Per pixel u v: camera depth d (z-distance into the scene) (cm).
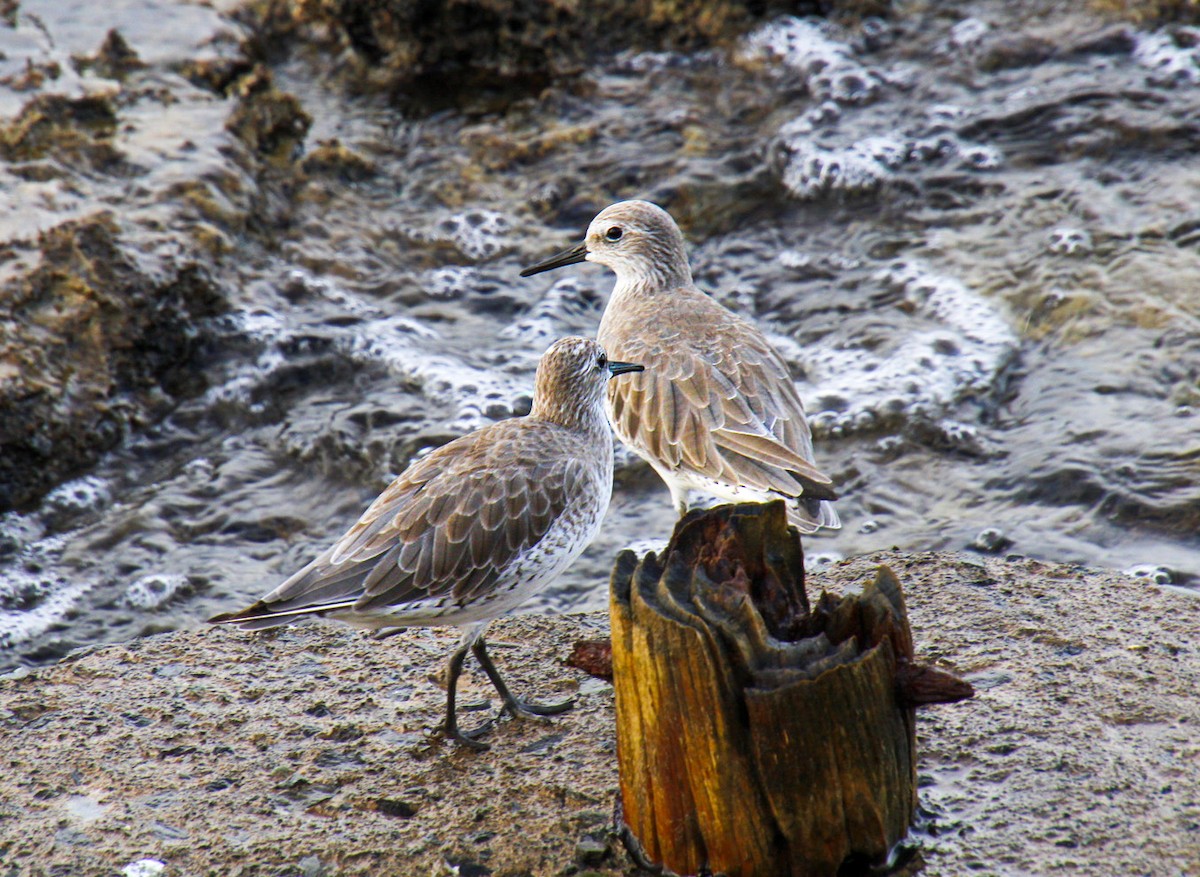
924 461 1334
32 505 1366
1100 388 1365
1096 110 1711
